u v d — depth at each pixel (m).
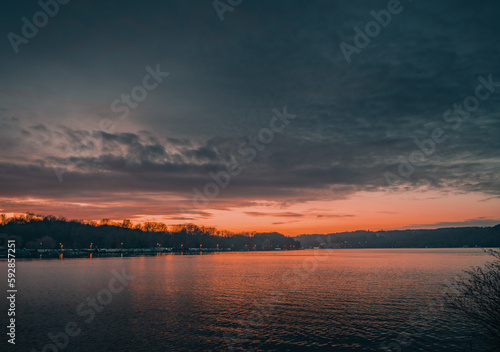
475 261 164.38
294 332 36.78
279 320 41.72
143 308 48.66
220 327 38.66
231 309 48.16
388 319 42.06
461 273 99.88
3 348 31.59
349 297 58.50
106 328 38.00
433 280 82.50
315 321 41.31
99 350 31.05
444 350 31.08
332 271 113.06
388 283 77.50
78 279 86.06
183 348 31.77
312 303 52.97
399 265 141.38
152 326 38.91
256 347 32.19
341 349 31.72
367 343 33.22
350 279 86.94
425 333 36.03
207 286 73.50
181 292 64.38
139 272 109.88
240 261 189.50
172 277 92.94
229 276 96.75
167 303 52.69
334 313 45.62
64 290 66.31
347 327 38.62
